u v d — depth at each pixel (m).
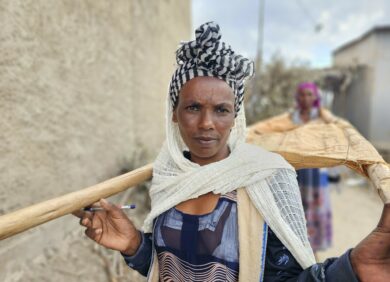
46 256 2.56
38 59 2.54
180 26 8.45
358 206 6.30
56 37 2.77
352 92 14.41
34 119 2.51
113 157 4.03
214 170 1.01
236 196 1.00
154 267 1.12
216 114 1.00
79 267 2.63
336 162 1.22
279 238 0.94
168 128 1.12
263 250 0.95
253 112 10.97
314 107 3.41
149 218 1.08
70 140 3.03
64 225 2.89
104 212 1.09
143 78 5.20
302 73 11.24
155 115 5.96
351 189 7.68
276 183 0.98
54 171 2.78
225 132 1.02
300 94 3.44
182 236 1.02
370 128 12.37
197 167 1.06
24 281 2.26
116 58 4.09
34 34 2.48
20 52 2.34
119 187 1.11
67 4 2.93
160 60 6.30
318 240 3.40
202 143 1.01
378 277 0.74
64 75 2.90
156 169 1.16
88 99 3.37
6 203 2.23
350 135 1.48
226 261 0.97
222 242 0.98
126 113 4.46
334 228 5.05
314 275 0.85
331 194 7.20
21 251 2.33
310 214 3.34
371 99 12.29
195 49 0.97
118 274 2.73
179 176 1.05
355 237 4.71
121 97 4.27
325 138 1.50
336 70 13.43
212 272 0.98
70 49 3.00
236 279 0.98
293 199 0.97
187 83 1.00
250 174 0.98
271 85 11.25
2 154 2.20
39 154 2.57
